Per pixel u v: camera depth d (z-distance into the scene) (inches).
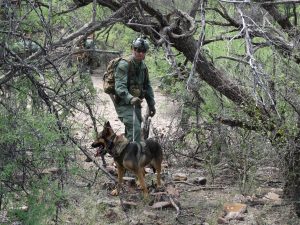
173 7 373.7
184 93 408.8
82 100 333.4
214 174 420.8
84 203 345.7
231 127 414.3
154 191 381.1
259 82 322.7
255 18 401.1
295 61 359.9
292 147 343.3
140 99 368.2
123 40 446.9
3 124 258.1
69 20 329.1
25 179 269.3
